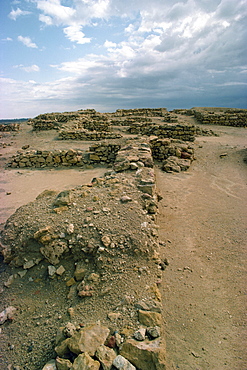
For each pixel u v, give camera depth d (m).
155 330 2.80
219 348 2.86
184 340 2.96
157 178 9.41
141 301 3.25
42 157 12.45
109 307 3.21
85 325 2.94
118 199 5.40
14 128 22.45
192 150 12.20
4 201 7.93
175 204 7.10
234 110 30.25
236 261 4.49
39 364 2.68
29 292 3.73
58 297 3.56
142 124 19.78
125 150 10.01
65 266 3.96
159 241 5.13
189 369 2.60
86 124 21.31
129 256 3.95
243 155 11.92
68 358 2.58
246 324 3.19
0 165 12.73
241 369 2.60
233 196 7.65
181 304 3.52
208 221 6.07
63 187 9.16
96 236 4.14
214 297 3.67
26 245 4.22
